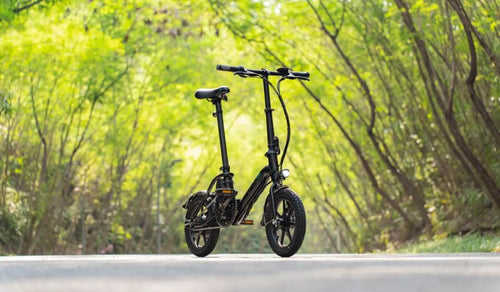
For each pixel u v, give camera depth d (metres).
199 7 17.23
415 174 19.25
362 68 19.11
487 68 14.30
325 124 22.75
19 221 19.58
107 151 25.39
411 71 16.75
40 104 20.62
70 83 20.22
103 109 23.47
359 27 16.09
